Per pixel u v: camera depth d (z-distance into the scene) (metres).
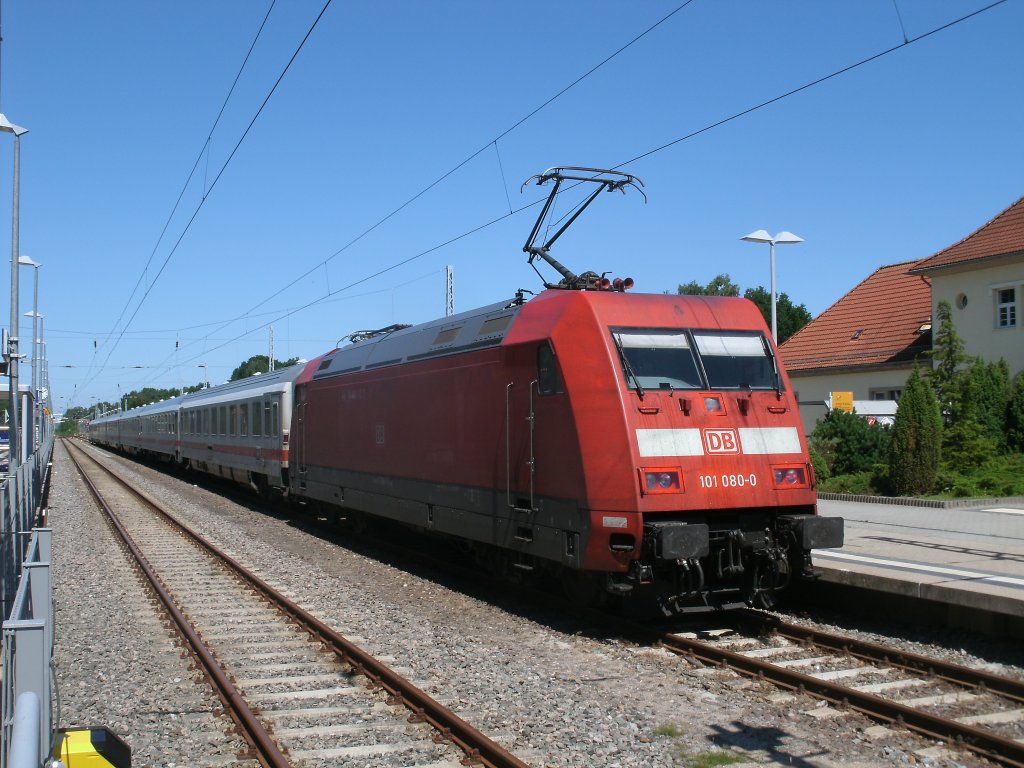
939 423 17.58
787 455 9.19
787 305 66.56
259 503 24.88
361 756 5.65
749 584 9.08
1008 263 24.84
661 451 8.61
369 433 14.68
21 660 4.00
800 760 5.45
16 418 20.92
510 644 8.64
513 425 10.17
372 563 13.96
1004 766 5.35
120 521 20.34
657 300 9.68
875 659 7.63
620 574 8.89
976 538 12.02
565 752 5.62
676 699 6.72
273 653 8.43
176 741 6.05
